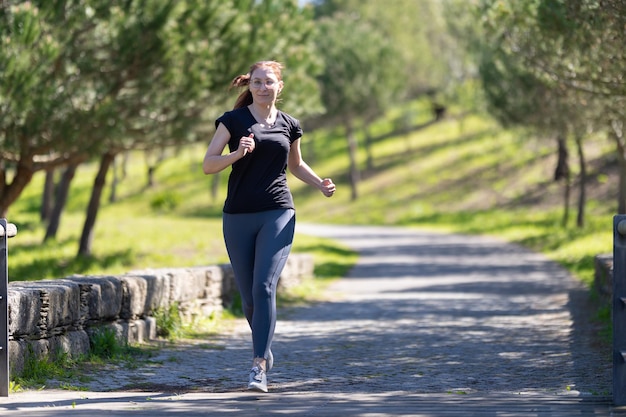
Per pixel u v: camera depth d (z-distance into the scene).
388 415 9.11
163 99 32.06
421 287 33.88
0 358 10.83
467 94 104.50
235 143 10.82
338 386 12.29
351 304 27.22
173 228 62.88
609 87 22.78
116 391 11.66
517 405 9.84
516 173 98.81
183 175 134.12
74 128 29.22
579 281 33.44
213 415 9.17
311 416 9.09
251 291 11.04
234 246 10.92
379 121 140.88
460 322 21.55
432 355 15.77
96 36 30.19
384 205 103.50
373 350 16.53
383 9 116.19
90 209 44.97
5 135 28.64
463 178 103.75
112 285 15.56
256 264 10.75
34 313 12.68
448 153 115.00
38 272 39.12
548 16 21.70
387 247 62.03
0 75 26.05
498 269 41.56
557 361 14.79
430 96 119.50
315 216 107.50
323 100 104.12
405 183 109.00
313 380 12.88
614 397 9.97
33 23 26.70
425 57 109.12
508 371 13.80
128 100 32.00
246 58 33.00
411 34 112.81
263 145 10.73
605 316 20.83
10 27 26.88
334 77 103.75
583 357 15.15
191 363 14.65
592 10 19.70
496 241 64.75
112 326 15.41
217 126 10.86
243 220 10.81
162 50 30.53
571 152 88.81
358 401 10.30
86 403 10.21
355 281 37.94
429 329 20.08
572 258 43.34
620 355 9.96
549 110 41.91
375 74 103.69
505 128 52.53
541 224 72.88
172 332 17.77
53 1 28.36
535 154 101.06
